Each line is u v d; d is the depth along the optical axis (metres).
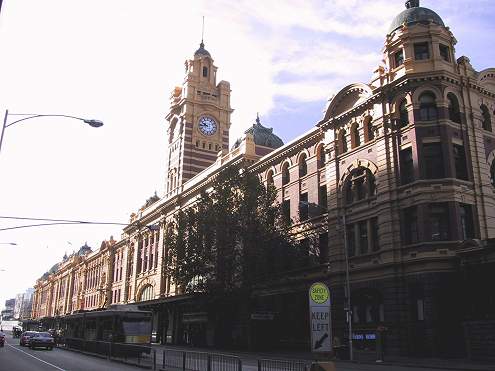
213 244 40.50
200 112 80.25
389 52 36.53
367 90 37.34
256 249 38.25
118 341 34.22
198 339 56.25
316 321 13.01
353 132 38.81
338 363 28.61
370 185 36.38
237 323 48.53
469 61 36.16
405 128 34.00
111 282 94.62
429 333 29.47
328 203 39.66
